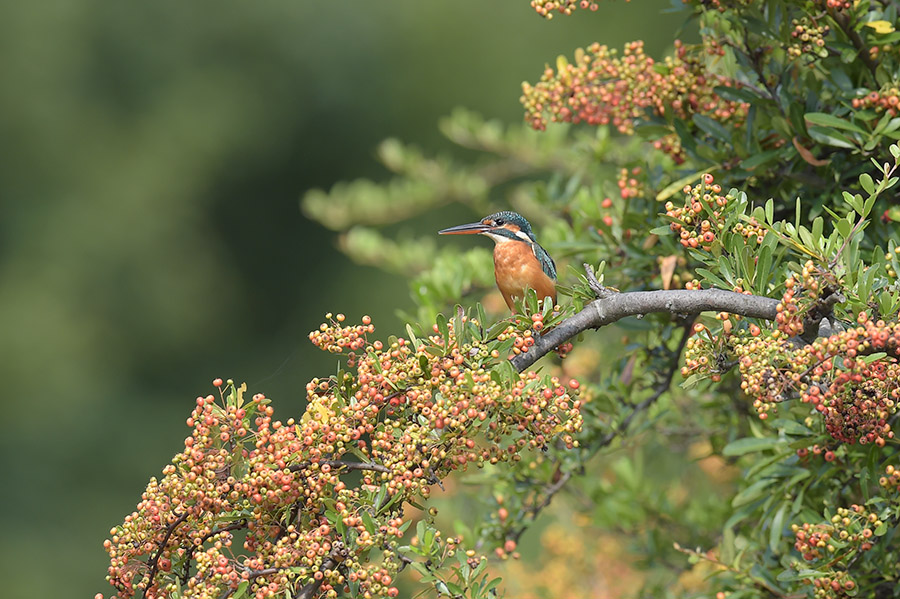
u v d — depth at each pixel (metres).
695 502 11.12
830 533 6.70
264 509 6.21
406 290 39.03
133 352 38.62
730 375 9.82
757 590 8.01
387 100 42.25
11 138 39.47
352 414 6.16
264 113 41.56
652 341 10.12
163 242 39.38
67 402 35.88
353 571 5.96
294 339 40.78
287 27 41.84
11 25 40.06
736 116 8.66
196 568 6.47
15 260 38.44
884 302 5.80
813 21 7.64
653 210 9.17
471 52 42.12
